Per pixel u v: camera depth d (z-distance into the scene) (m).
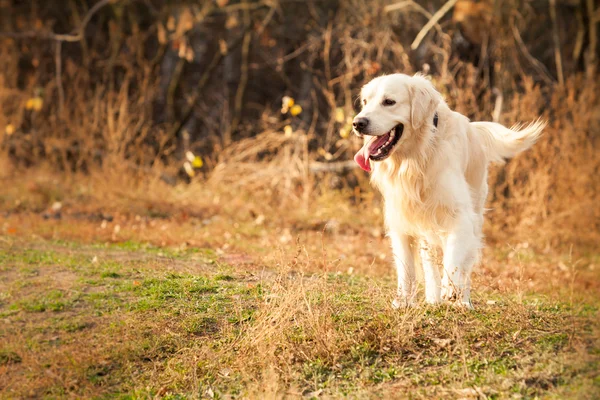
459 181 5.70
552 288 7.03
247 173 13.52
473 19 13.52
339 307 5.51
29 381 4.70
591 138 12.28
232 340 5.10
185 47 16.55
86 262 7.34
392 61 14.79
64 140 14.28
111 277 6.68
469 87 12.58
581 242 11.12
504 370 4.36
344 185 13.54
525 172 12.12
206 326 5.40
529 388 4.09
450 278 5.34
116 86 17.84
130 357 4.96
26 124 15.65
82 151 14.05
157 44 21.53
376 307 5.43
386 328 4.98
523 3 15.12
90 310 5.80
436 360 4.57
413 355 4.67
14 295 6.18
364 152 5.77
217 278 6.51
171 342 5.15
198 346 5.08
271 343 4.82
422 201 5.70
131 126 14.66
